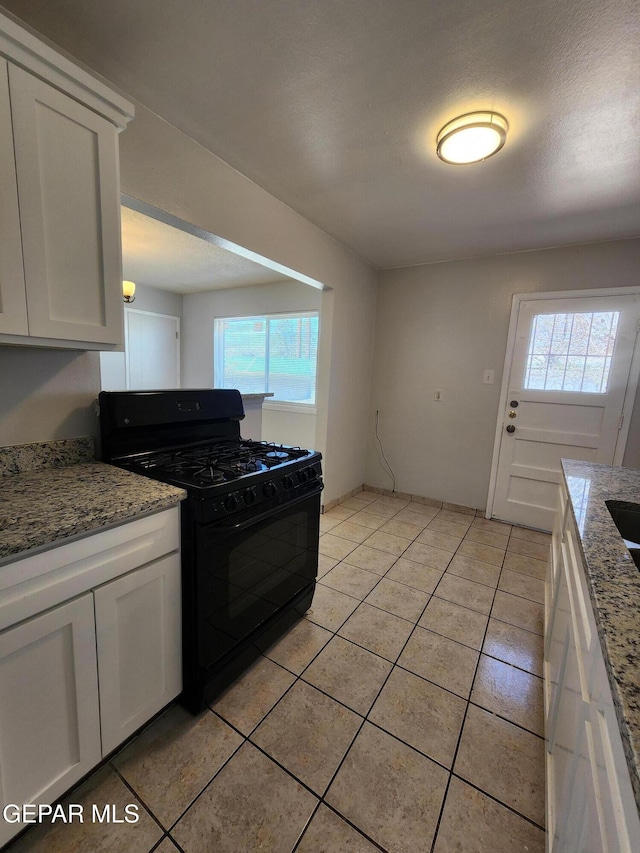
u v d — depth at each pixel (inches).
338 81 54.5
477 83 53.7
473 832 42.2
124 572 44.0
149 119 62.0
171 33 47.8
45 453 57.0
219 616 54.7
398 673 64.3
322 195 87.8
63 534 36.9
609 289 108.5
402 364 146.6
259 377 193.9
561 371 117.4
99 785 45.6
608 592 30.4
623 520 53.8
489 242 113.9
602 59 48.4
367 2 42.8
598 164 71.6
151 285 194.4
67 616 38.8
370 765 49.0
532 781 47.7
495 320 126.4
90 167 44.9
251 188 82.4
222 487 51.8
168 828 41.6
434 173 77.0
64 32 48.2
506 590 89.4
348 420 142.2
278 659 66.6
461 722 55.6
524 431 124.8
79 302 45.8
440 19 44.4
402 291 143.6
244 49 49.7
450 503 141.2
